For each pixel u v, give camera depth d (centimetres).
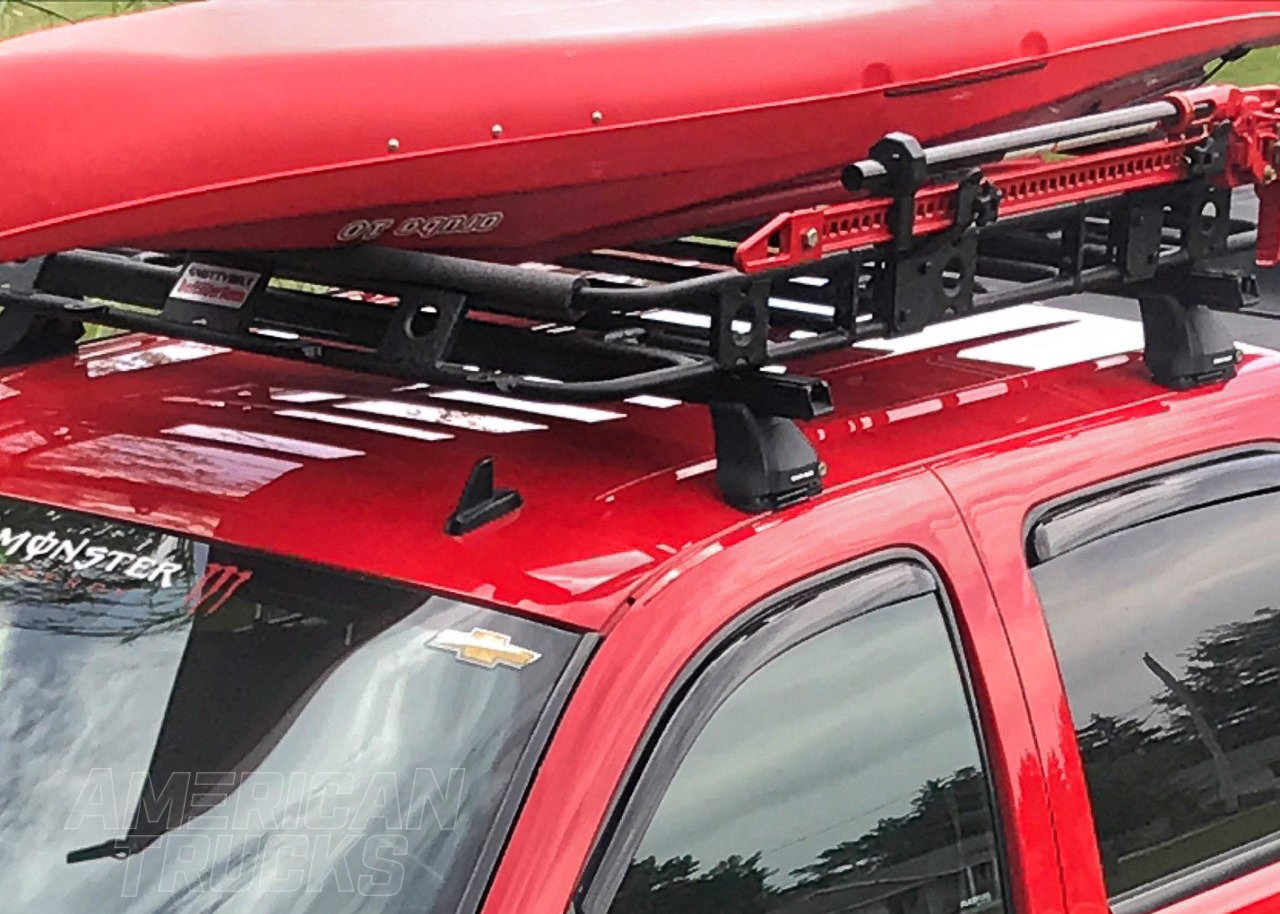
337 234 258
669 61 271
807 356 272
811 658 253
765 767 246
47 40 238
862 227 263
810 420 269
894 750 260
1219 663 305
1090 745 284
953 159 269
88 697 262
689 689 240
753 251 250
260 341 272
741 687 244
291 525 263
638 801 233
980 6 305
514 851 228
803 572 254
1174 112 301
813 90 284
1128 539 295
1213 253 314
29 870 252
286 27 251
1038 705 275
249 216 243
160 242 248
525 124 257
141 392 309
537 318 270
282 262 274
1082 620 286
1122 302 380
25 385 313
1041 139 282
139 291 301
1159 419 306
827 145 293
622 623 239
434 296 262
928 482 274
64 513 276
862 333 269
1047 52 312
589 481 266
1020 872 271
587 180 270
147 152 232
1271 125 310
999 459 284
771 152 287
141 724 258
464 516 255
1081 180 292
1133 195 301
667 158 275
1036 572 282
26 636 269
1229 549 309
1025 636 276
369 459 277
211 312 279
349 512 263
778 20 286
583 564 247
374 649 247
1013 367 317
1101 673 287
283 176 241
